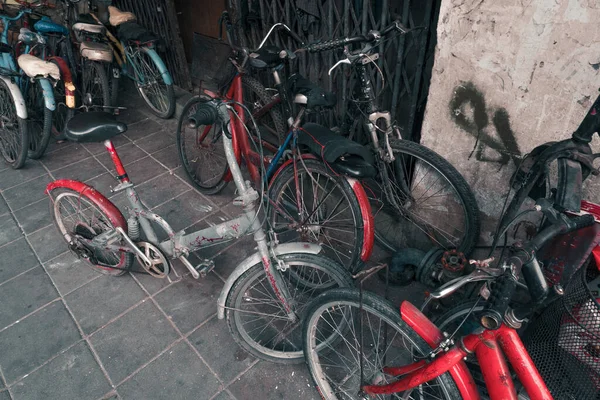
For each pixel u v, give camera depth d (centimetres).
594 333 144
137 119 526
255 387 243
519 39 211
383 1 269
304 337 222
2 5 476
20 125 397
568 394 158
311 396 238
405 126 316
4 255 334
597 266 158
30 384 245
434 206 302
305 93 260
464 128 256
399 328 183
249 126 340
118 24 497
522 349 152
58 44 492
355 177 236
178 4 526
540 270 142
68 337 271
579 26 192
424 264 281
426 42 266
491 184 263
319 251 222
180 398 238
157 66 475
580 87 204
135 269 319
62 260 328
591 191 224
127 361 257
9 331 275
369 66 296
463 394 169
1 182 418
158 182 411
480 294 156
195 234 256
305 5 314
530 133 232
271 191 296
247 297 253
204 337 270
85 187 277
